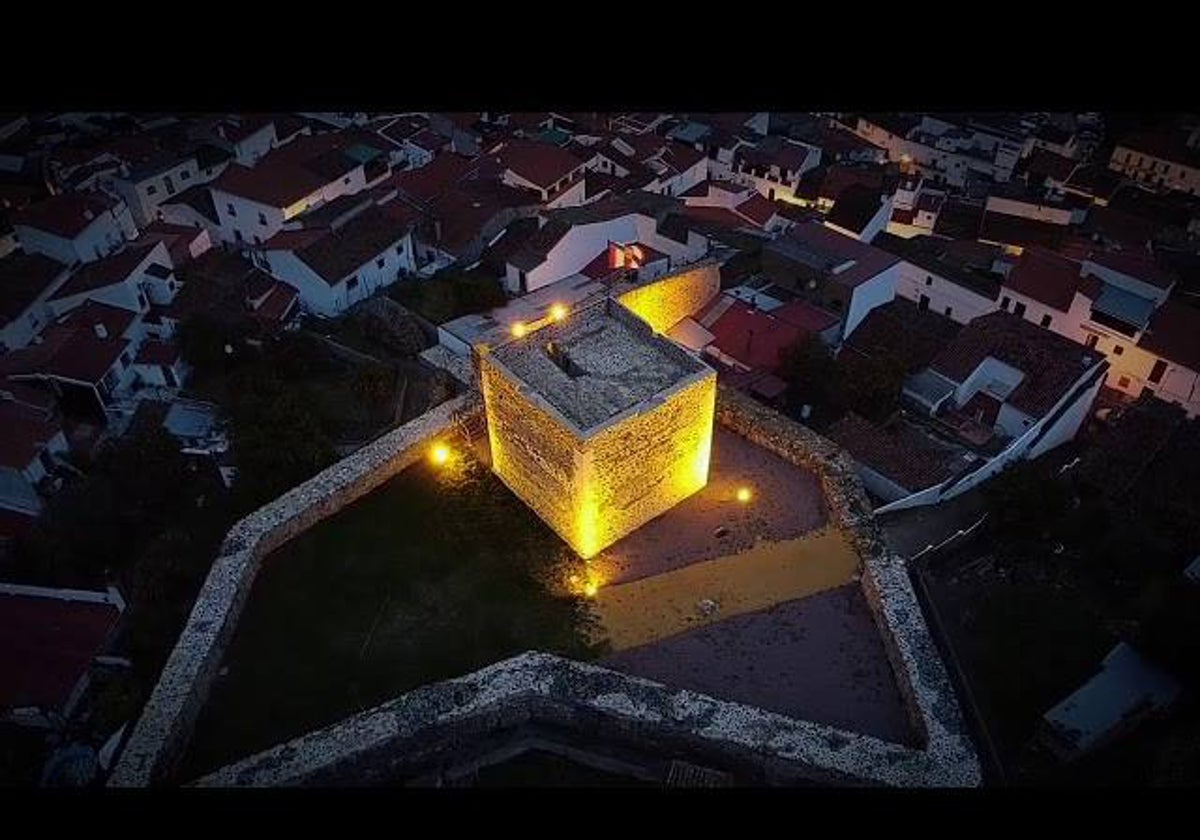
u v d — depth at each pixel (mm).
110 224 53969
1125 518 32625
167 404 40969
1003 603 27266
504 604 22188
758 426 26359
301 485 24375
